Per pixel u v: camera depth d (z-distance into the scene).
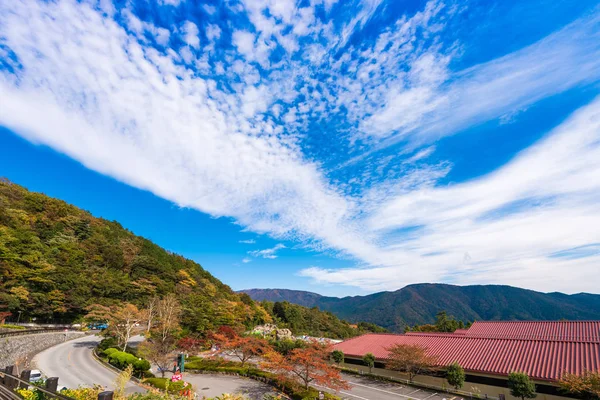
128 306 43.25
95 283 56.50
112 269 66.50
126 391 21.94
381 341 36.78
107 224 93.44
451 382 25.33
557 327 33.62
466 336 31.91
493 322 39.06
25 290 44.25
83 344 41.09
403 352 28.17
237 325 57.69
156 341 35.53
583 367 21.86
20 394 7.25
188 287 76.19
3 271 44.28
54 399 7.36
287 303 98.75
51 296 48.56
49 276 49.94
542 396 22.20
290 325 84.56
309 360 24.38
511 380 22.31
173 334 41.41
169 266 85.00
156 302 48.59
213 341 44.84
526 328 35.81
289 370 25.72
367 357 32.16
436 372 27.78
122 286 61.03
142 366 27.20
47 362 29.78
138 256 78.50
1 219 55.78
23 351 31.86
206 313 53.16
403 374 30.00
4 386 7.64
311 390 24.59
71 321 52.97
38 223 66.50
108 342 36.19
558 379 21.16
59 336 42.25
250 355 34.31
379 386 27.95
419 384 27.56
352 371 33.19
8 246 49.22
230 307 64.62
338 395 24.98
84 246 67.31
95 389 9.52
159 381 24.06
